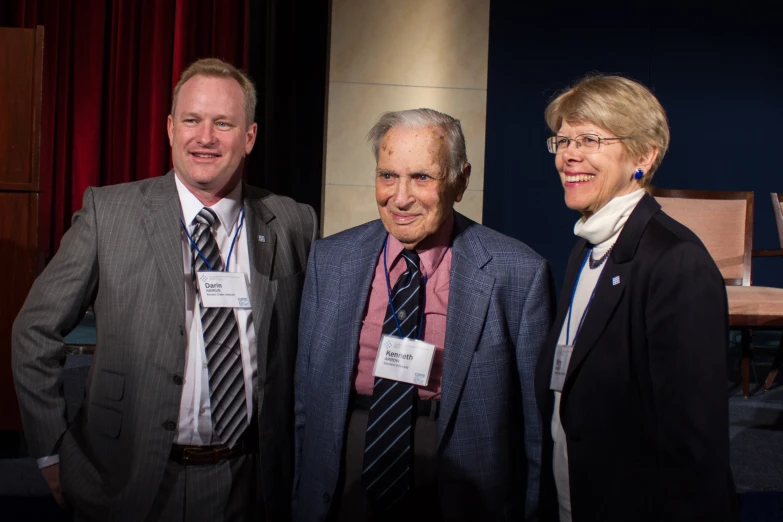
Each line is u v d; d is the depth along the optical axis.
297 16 5.11
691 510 1.10
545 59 5.60
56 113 6.41
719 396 1.10
